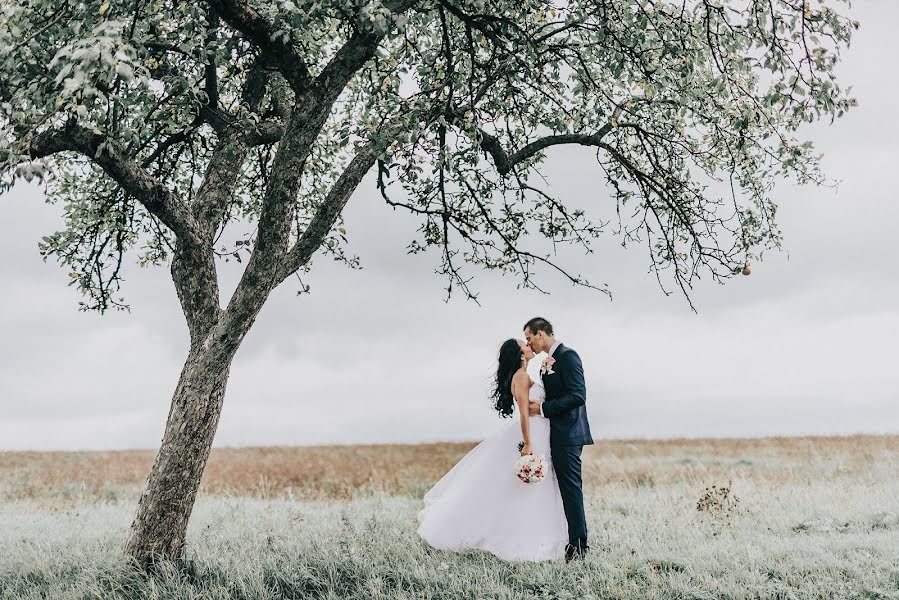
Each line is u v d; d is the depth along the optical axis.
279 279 6.12
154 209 5.87
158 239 9.43
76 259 8.48
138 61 4.38
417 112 5.29
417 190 8.34
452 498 6.27
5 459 24.98
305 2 4.98
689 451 23.34
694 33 6.21
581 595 5.21
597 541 6.84
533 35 6.07
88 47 4.09
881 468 13.89
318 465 22.48
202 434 5.77
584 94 6.64
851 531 7.40
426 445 32.50
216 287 6.29
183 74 5.83
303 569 5.70
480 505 6.13
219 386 5.85
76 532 7.74
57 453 28.48
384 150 5.41
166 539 5.67
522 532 6.00
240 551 6.42
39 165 4.09
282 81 7.35
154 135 7.24
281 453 28.20
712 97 6.62
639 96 6.78
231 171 6.81
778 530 7.55
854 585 5.38
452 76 5.97
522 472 5.85
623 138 7.91
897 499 9.03
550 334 6.40
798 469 14.79
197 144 8.59
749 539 6.94
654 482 13.76
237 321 5.73
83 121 4.54
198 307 6.15
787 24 6.04
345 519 6.79
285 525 8.01
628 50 5.94
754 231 7.51
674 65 6.21
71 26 4.50
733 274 7.29
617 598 5.17
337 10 5.47
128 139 5.48
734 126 6.51
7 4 4.67
